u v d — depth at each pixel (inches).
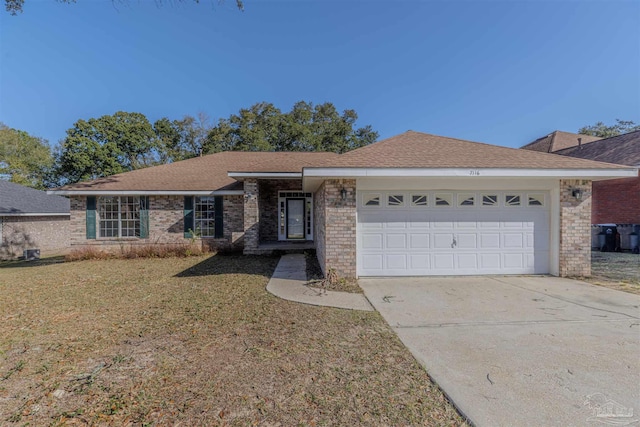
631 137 613.0
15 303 239.5
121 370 131.8
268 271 359.3
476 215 321.7
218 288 278.1
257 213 499.5
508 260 323.6
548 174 283.4
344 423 95.3
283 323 187.3
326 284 284.0
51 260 567.2
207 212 538.3
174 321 193.5
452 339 161.5
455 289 268.1
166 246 499.2
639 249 478.3
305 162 574.6
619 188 543.2
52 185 1298.0
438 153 316.5
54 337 170.1
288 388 115.6
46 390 117.0
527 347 150.8
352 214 300.4
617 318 192.1
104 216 533.3
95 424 96.8
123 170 1166.3
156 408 104.4
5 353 150.3
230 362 137.5
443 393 111.3
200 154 1278.3
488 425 93.4
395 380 120.7
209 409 103.2
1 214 624.7
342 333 170.7
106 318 201.3
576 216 313.7
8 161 1181.1
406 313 205.2
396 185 314.5
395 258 318.0
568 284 283.0
